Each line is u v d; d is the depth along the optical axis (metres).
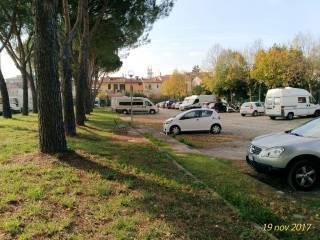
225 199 7.00
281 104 34.56
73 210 5.80
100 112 48.59
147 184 7.58
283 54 50.59
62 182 7.30
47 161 9.07
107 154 10.88
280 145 8.56
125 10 24.09
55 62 9.78
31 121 23.95
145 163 9.99
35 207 5.81
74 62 25.53
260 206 6.64
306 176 8.43
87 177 7.85
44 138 9.83
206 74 67.25
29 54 31.03
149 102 54.50
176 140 17.72
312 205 7.14
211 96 60.03
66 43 15.79
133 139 16.91
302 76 49.19
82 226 5.18
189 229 5.21
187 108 58.38
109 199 6.41
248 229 5.34
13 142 12.73
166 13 25.39
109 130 20.69
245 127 27.00
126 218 5.46
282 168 8.44
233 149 15.55
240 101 63.81
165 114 52.69
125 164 9.52
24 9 26.33
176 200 6.57
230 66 61.44
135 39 29.86
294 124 29.42
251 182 8.60
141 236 4.85
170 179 8.20
